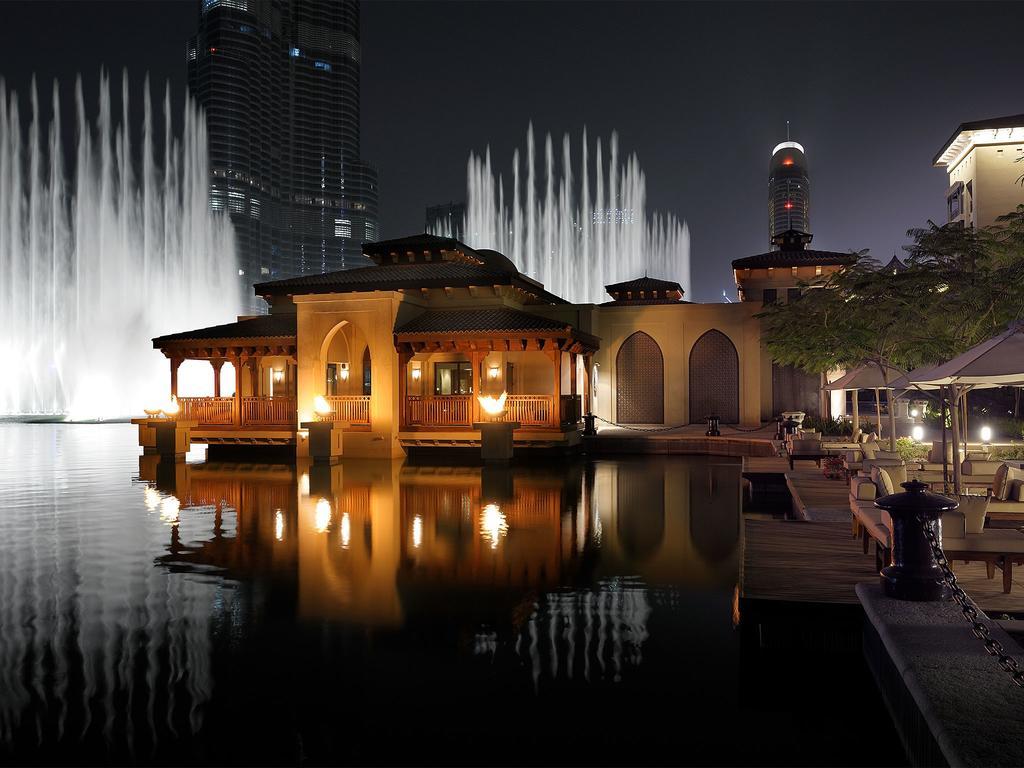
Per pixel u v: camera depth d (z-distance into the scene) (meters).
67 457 29.61
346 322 27.95
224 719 5.86
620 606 8.70
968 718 4.46
